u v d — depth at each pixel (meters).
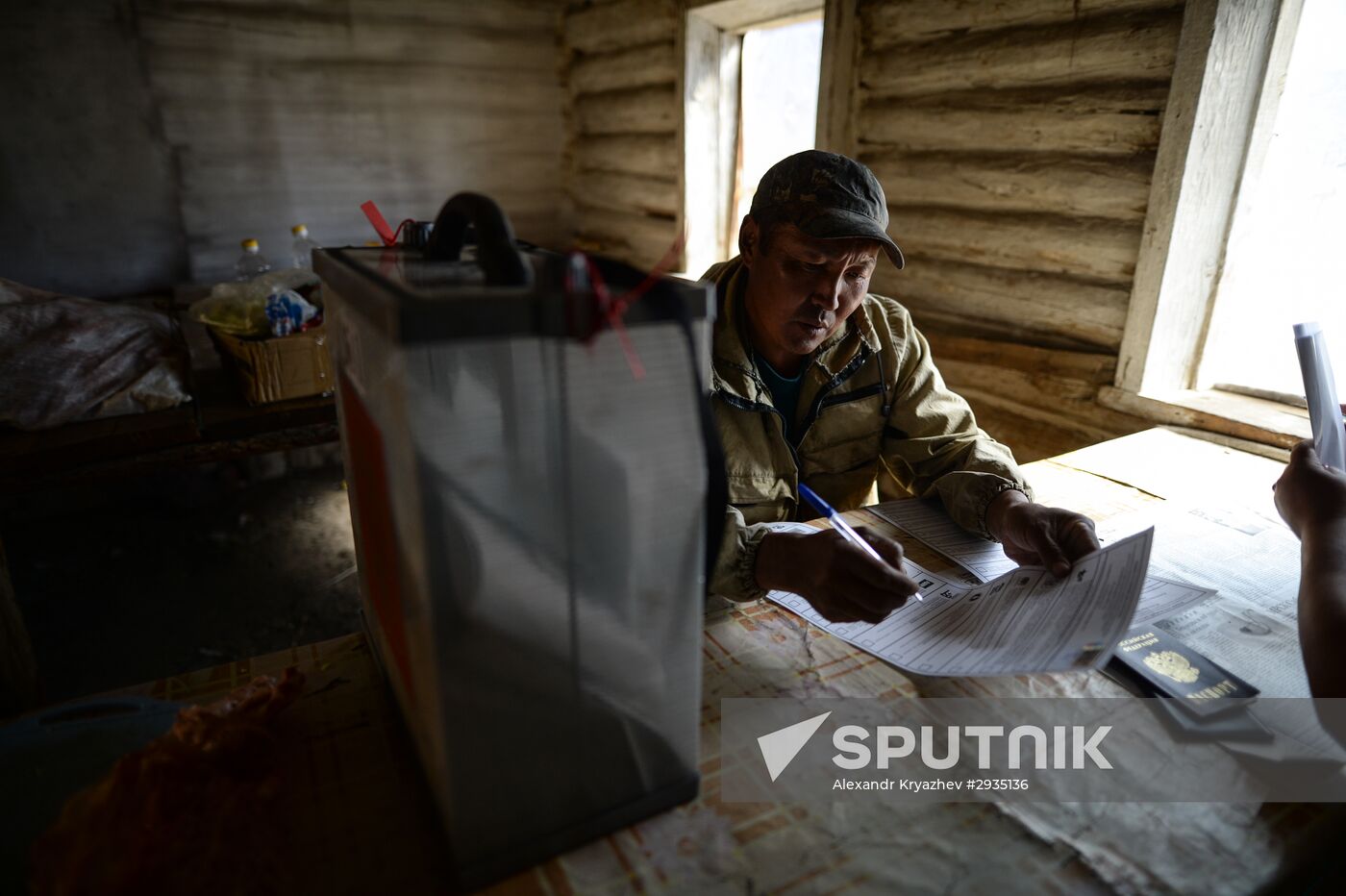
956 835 0.61
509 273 0.48
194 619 2.64
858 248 1.11
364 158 3.64
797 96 3.00
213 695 0.77
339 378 0.70
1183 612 0.93
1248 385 1.81
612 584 0.52
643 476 0.51
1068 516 1.01
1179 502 1.28
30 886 0.53
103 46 3.01
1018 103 1.92
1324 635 0.73
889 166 2.32
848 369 1.31
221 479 3.57
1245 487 1.35
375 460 0.54
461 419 0.44
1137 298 1.75
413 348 0.42
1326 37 1.61
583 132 3.95
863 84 2.34
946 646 0.84
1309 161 1.70
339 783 0.64
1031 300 2.02
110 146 3.12
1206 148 1.60
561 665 0.52
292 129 3.45
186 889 0.52
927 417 1.32
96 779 0.64
